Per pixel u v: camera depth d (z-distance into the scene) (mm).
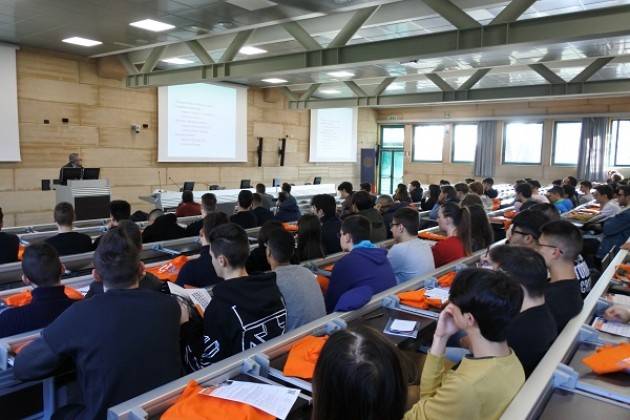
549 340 1479
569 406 1166
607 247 4191
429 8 5770
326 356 739
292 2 4852
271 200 7457
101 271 1518
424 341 1730
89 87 8250
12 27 6062
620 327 1716
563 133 11742
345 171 13945
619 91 7484
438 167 13664
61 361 1393
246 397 1137
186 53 8188
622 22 4113
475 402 1055
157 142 9352
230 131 10602
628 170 11102
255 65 6715
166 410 1106
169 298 1522
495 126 12508
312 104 11164
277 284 1925
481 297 1121
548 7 5641
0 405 1980
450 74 9602
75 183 6246
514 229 2502
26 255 1796
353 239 2617
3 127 7129
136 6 5113
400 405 728
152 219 4688
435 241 3570
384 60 5590
